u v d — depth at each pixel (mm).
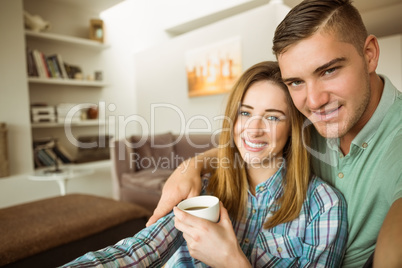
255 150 741
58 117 3521
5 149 2836
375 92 672
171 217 727
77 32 4051
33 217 1622
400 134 632
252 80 726
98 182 3586
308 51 544
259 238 767
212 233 548
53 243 1396
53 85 3760
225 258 538
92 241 1554
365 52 584
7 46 2928
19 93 3016
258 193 799
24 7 3518
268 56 3209
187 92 4207
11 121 2951
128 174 3230
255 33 3316
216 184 851
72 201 1928
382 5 3861
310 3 545
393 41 3615
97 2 3859
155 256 637
